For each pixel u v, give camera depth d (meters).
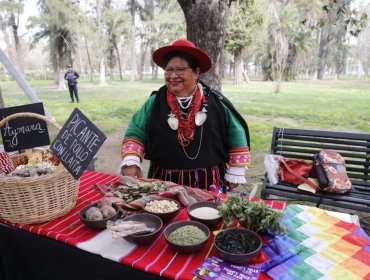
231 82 27.89
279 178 2.74
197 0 3.00
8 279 1.44
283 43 16.48
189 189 1.57
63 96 15.50
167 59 1.71
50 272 1.30
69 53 20.92
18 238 1.32
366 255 1.09
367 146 2.74
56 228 1.28
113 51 35.66
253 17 15.34
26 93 3.01
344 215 1.39
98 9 25.83
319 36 34.25
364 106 11.08
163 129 1.78
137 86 23.97
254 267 1.03
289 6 19.75
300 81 30.53
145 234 1.14
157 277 1.02
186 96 1.77
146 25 29.84
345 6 4.15
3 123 1.41
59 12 19.05
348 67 59.22
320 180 2.49
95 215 1.25
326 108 10.58
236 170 1.84
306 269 1.01
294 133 2.99
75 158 1.31
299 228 1.27
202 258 1.08
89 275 1.18
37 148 1.68
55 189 1.31
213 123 1.77
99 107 11.06
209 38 3.07
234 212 1.20
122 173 1.81
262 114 9.23
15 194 1.23
